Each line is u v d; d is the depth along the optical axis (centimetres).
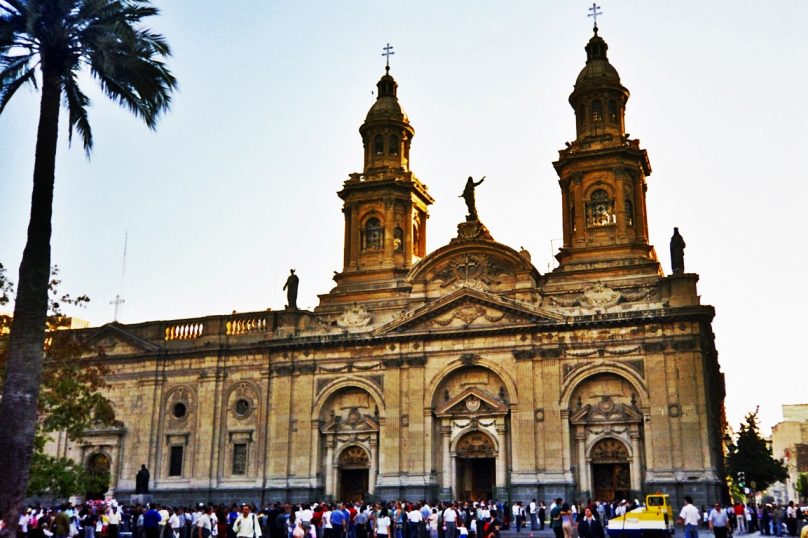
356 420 6062
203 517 3897
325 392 6153
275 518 3662
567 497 5378
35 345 2823
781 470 9269
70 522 3638
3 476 2698
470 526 4388
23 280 2858
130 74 3250
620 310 5612
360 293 6712
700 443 5228
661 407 5359
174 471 6400
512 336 5784
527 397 5638
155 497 6325
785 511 5128
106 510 4309
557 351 5656
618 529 3809
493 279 6031
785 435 17125
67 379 4656
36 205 2919
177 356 6594
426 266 6316
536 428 5572
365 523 4391
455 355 5888
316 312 6688
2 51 3095
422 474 5738
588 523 3500
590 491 5444
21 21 2975
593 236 6297
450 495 5725
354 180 7125
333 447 6091
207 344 6525
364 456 6047
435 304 5950
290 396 6238
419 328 6016
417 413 5859
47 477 4444
